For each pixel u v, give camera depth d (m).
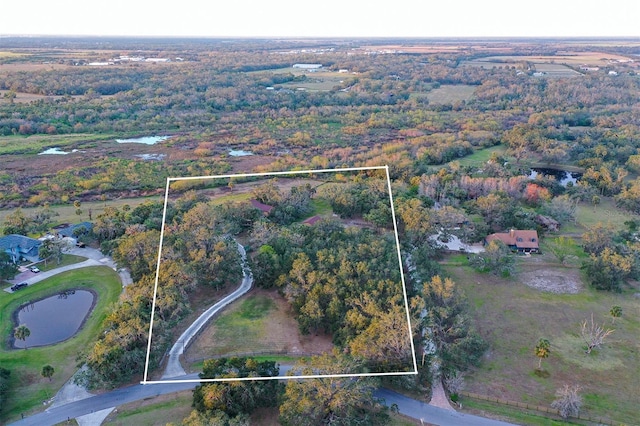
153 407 53.69
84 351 60.94
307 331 64.50
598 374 60.69
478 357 62.22
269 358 61.00
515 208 102.44
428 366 57.59
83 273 82.38
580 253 90.81
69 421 52.12
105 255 88.12
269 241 82.12
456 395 56.09
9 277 79.44
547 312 73.44
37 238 92.25
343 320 63.91
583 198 116.94
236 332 65.38
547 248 92.94
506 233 94.19
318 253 74.75
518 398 56.50
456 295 69.75
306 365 55.12
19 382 58.34
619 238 91.50
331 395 51.12
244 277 77.25
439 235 93.69
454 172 126.69
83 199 116.50
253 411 53.50
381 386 57.41
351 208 97.06
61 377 59.22
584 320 71.50
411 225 88.12
